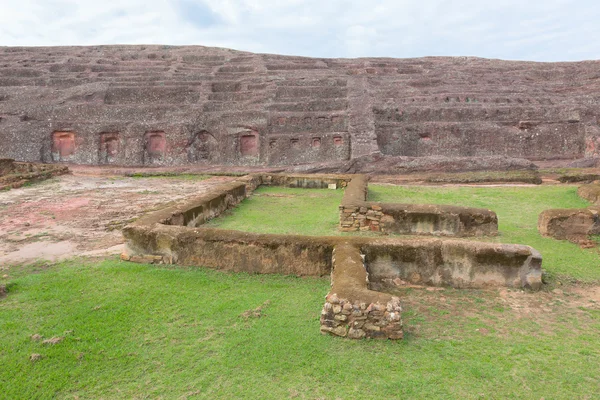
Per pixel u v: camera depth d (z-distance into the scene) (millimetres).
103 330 5531
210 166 26109
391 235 10523
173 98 30906
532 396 4191
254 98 30156
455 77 35281
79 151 27078
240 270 7766
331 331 5344
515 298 6668
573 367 4691
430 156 24250
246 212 13266
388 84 33750
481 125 26828
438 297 6750
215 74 35688
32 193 16469
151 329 5590
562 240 9836
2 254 8953
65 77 34500
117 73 35969
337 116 27438
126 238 8289
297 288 7016
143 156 27047
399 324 5191
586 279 7422
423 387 4316
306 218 12281
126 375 4613
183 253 8031
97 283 7125
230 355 4945
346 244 7375
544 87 32625
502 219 11992
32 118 28219
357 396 4195
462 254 7078
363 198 12062
